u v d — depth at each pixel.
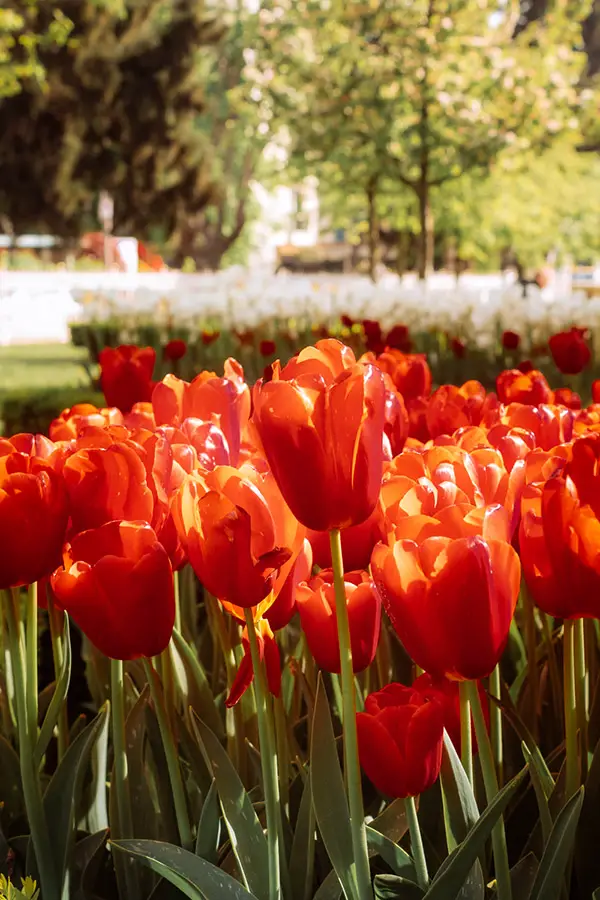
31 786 1.34
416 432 2.13
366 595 1.20
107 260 41.97
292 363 1.13
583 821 1.35
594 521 1.08
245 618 1.15
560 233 38.00
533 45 24.70
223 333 12.54
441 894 1.08
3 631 1.76
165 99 45.66
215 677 1.95
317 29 23.34
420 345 10.72
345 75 23.08
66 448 1.42
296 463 1.02
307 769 1.33
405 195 28.67
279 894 1.23
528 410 1.67
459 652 1.04
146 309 16.39
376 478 1.04
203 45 46.53
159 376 10.12
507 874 1.17
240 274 25.41
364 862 1.11
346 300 15.29
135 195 46.94
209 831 1.31
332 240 63.03
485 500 1.22
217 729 1.63
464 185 28.17
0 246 46.28
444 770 1.25
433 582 1.02
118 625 1.15
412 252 44.09
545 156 28.02
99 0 41.41
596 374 8.75
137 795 1.48
